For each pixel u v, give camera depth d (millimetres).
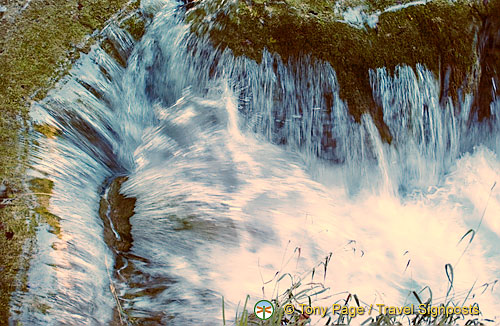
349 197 4027
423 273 3520
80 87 4000
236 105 3951
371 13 3910
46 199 3375
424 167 4082
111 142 4035
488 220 3854
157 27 4223
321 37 3818
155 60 4176
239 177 3820
